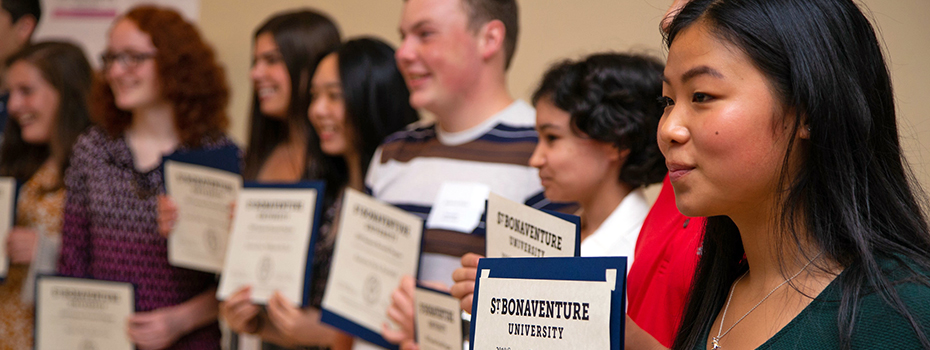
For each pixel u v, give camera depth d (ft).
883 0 6.79
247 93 11.57
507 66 6.63
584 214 5.03
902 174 2.42
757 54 2.29
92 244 8.64
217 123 8.91
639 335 3.06
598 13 8.75
